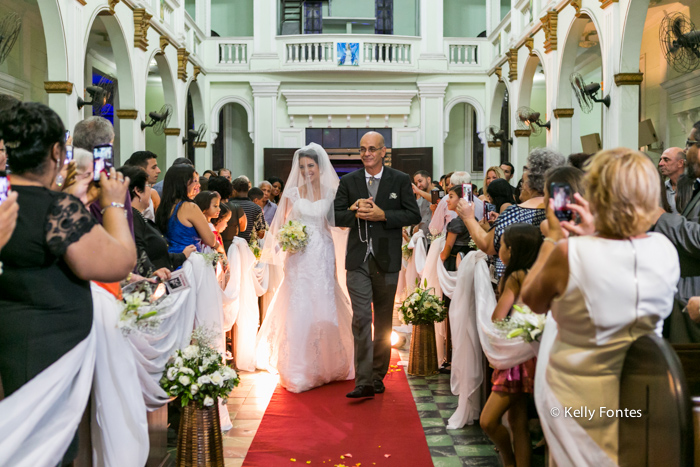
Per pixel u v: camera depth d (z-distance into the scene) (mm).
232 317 5043
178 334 3447
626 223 1749
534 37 11336
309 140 15828
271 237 5023
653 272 1752
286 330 4816
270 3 15484
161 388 2992
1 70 9305
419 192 7875
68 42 7887
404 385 4949
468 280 3893
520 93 12359
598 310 1767
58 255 1988
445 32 17266
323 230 4957
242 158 17344
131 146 10289
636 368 1752
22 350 1962
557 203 2041
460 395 3979
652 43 10773
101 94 8539
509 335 2332
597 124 14578
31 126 1977
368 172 4805
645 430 1709
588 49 12828
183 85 13469
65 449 2055
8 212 1756
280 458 3455
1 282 1965
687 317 3076
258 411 4301
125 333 2500
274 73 15547
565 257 1798
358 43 15438
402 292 7801
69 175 2295
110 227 2184
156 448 3137
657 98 10609
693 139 3223
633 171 1727
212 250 4668
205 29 15711
